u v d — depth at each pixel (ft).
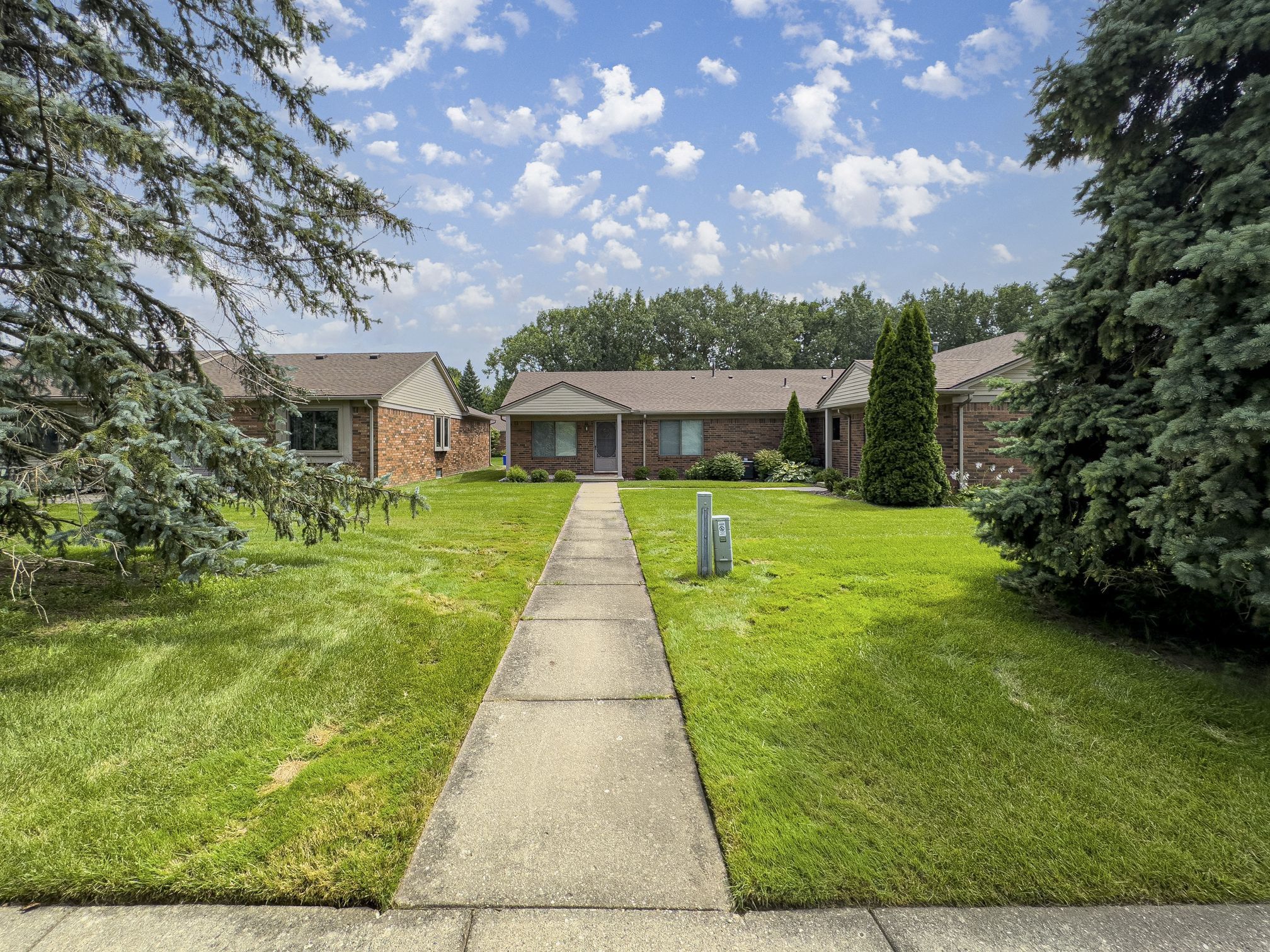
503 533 29.37
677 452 72.43
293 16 19.97
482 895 6.70
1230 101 12.87
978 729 10.18
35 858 7.04
